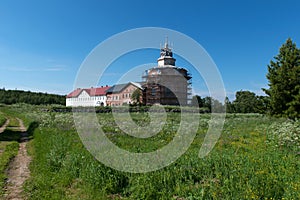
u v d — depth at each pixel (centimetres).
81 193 635
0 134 1842
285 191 524
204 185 594
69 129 1775
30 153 1170
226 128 1927
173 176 656
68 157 884
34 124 2177
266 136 1434
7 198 645
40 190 676
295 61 3064
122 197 609
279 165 726
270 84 3145
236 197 503
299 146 1062
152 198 572
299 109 2825
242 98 6612
